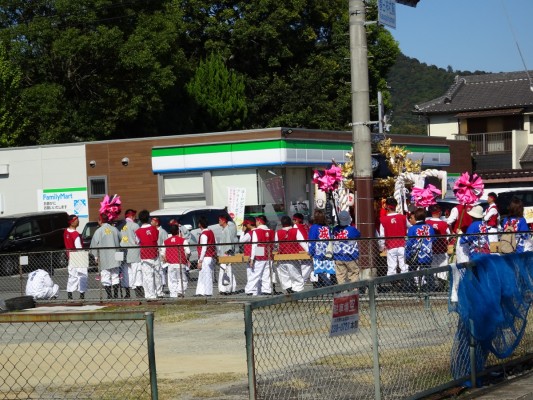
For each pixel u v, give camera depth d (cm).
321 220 1752
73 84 4291
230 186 3344
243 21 5003
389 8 1606
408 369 808
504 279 966
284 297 655
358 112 1634
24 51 4169
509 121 5728
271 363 643
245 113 4988
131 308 1798
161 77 4303
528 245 1366
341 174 1845
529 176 4809
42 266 1967
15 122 4122
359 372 731
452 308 875
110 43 4106
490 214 1731
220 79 4906
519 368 1017
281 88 5156
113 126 4338
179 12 4584
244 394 918
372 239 1529
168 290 1898
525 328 1020
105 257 1927
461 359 891
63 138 4231
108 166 3484
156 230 1947
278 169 3362
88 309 1802
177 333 1425
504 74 6044
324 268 1638
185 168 3375
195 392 932
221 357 1171
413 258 1514
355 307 736
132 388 909
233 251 1809
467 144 4694
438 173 2086
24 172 3594
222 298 1823
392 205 1717
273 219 3309
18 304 1820
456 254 1438
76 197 3512
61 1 4119
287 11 5038
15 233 2900
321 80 5216
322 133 3506
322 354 691
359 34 1625
